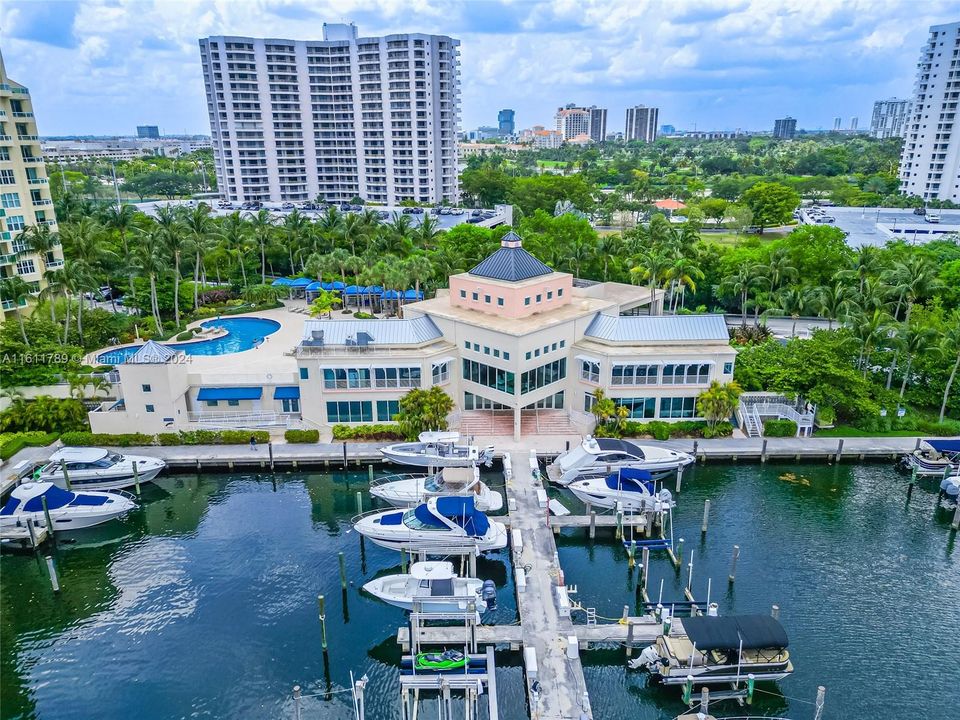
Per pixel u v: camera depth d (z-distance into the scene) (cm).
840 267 9262
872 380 6819
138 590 4469
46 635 4075
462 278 6656
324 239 11338
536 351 5966
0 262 8325
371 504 5453
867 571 4597
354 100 19138
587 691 3631
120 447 6075
